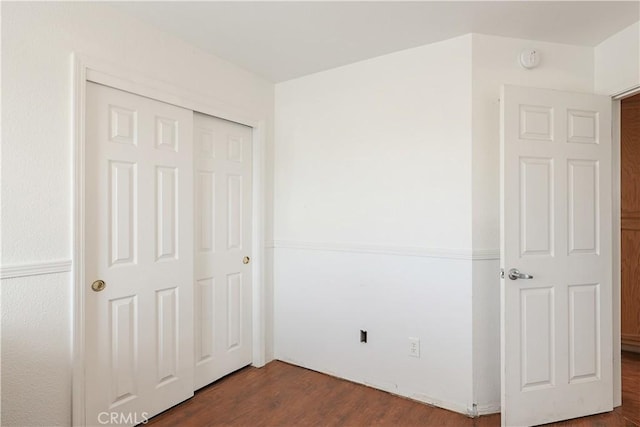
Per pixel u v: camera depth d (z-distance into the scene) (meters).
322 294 2.77
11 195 1.54
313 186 2.82
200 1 1.83
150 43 2.07
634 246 3.12
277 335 3.01
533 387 2.05
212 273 2.55
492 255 2.18
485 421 2.08
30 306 1.60
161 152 2.15
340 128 2.69
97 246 1.85
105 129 1.88
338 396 2.38
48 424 1.65
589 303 2.15
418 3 1.85
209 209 2.53
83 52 1.77
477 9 1.90
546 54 2.26
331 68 2.72
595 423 2.06
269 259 2.98
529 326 2.04
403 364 2.40
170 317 2.21
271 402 2.29
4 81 1.52
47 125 1.64
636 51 2.03
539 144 2.08
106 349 1.88
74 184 1.72
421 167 2.34
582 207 2.15
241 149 2.79
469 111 2.16
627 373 2.74
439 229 2.27
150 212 2.10
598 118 2.18
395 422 2.07
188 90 2.29
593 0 1.80
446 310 2.24
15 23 1.55
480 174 2.17
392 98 2.46
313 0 1.83
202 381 2.46
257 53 2.46
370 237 2.54
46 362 1.64
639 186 3.10
